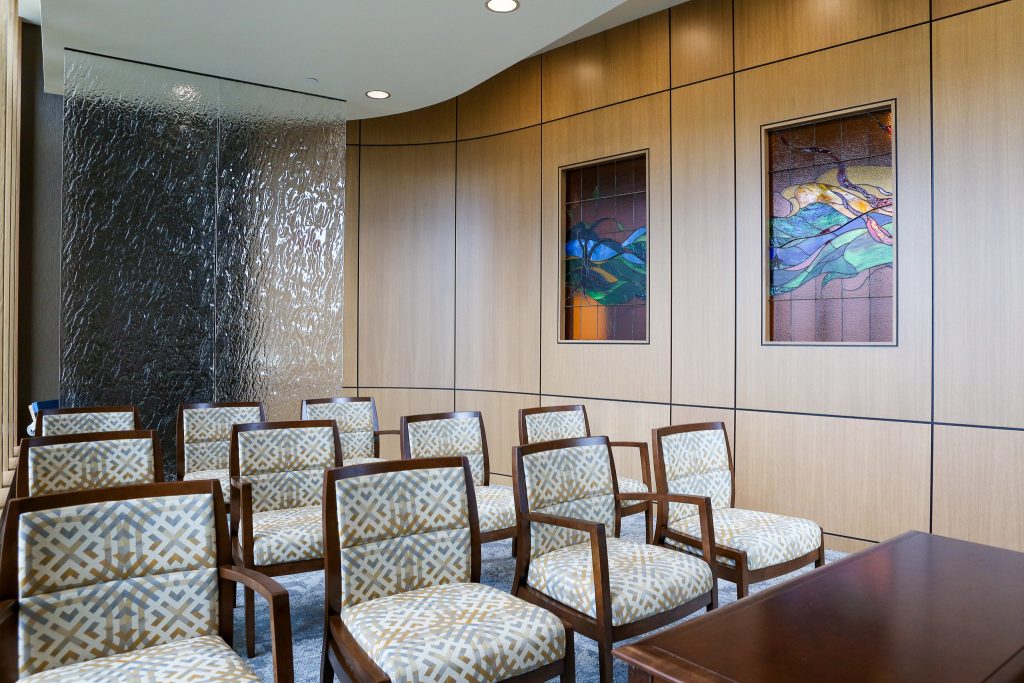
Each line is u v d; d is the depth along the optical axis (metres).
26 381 5.69
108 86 4.72
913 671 1.41
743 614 1.71
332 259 5.52
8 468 4.76
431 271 6.41
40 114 5.76
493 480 6.08
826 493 4.22
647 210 5.10
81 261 4.64
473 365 6.21
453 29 4.21
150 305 4.85
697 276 4.82
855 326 4.20
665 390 4.99
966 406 3.73
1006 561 2.13
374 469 2.22
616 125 5.31
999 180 3.63
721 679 1.37
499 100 6.10
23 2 5.18
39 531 1.76
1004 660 1.46
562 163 5.67
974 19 3.71
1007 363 3.60
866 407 4.07
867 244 4.15
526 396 5.88
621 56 5.29
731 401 4.64
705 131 4.80
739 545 2.71
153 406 4.83
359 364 6.56
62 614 1.76
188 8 3.96
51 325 5.79
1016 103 3.58
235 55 4.67
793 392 4.36
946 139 3.81
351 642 1.94
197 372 4.98
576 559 2.48
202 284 5.02
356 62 4.77
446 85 5.20
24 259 5.70
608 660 2.18
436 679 1.76
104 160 4.71
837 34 4.20
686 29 4.91
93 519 1.84
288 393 5.32
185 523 1.96
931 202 3.86
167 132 4.91
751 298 4.55
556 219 5.70
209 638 1.90
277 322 5.29
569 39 5.55
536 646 1.93
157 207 4.88
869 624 1.65
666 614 2.35
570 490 2.71
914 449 3.90
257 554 2.71
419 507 2.28
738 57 4.64
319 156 5.46
